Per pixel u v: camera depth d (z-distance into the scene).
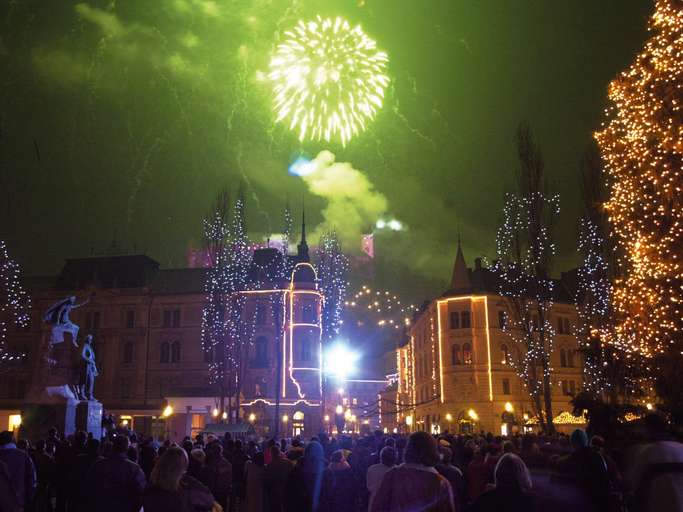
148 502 6.82
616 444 14.72
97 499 8.10
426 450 6.20
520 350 62.22
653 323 25.23
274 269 73.75
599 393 32.97
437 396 66.12
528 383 44.78
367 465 15.11
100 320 74.88
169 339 73.81
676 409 17.47
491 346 63.59
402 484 5.99
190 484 7.12
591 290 37.75
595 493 8.01
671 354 24.11
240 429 37.34
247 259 66.69
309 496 11.20
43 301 75.25
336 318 66.00
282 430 68.38
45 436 26.55
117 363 73.62
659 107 24.03
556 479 8.25
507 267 47.62
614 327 31.00
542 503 7.82
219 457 14.85
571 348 67.06
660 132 24.11
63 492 14.01
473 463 13.05
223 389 59.56
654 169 24.89
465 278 66.94
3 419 71.62
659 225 25.09
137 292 75.12
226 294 62.47
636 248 25.77
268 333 71.25
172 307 74.62
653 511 6.48
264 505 13.53
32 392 27.23
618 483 10.06
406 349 95.19
